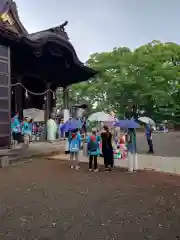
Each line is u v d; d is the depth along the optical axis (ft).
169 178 29.91
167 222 17.17
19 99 62.64
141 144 66.39
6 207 20.15
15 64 59.11
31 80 70.54
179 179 29.35
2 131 43.73
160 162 39.34
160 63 146.51
